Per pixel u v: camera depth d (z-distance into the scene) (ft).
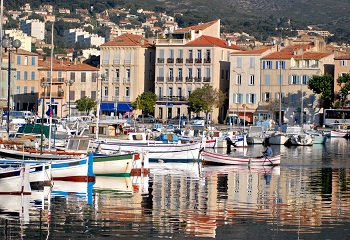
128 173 330.13
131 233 219.61
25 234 217.15
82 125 451.12
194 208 255.09
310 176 350.64
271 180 331.98
